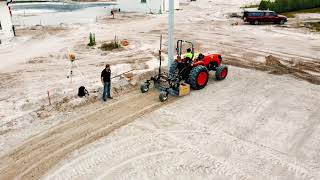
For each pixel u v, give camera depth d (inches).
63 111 408.8
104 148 324.2
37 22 1197.7
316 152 319.3
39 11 1573.6
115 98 452.4
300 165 297.9
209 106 423.5
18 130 360.5
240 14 1337.4
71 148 325.1
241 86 502.0
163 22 1161.4
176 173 285.9
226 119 386.0
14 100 443.8
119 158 307.7
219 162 301.3
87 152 317.7
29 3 1994.3
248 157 309.4
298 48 762.8
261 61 652.7
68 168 293.3
